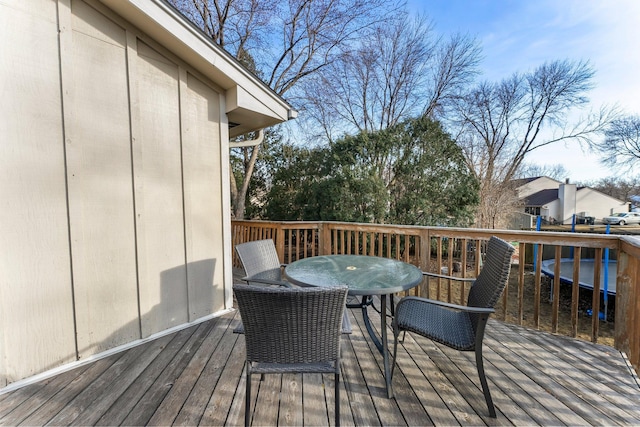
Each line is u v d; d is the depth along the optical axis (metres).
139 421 1.54
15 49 1.81
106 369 2.02
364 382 1.88
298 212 8.63
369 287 1.78
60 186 2.01
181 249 2.71
